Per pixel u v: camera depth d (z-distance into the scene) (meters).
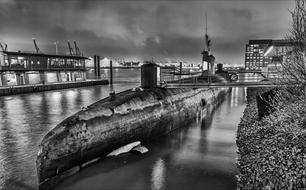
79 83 73.12
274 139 14.23
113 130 15.98
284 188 9.33
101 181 12.79
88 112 15.09
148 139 19.95
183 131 23.28
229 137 20.89
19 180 13.03
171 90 26.12
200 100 32.41
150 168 14.45
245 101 46.00
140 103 19.62
